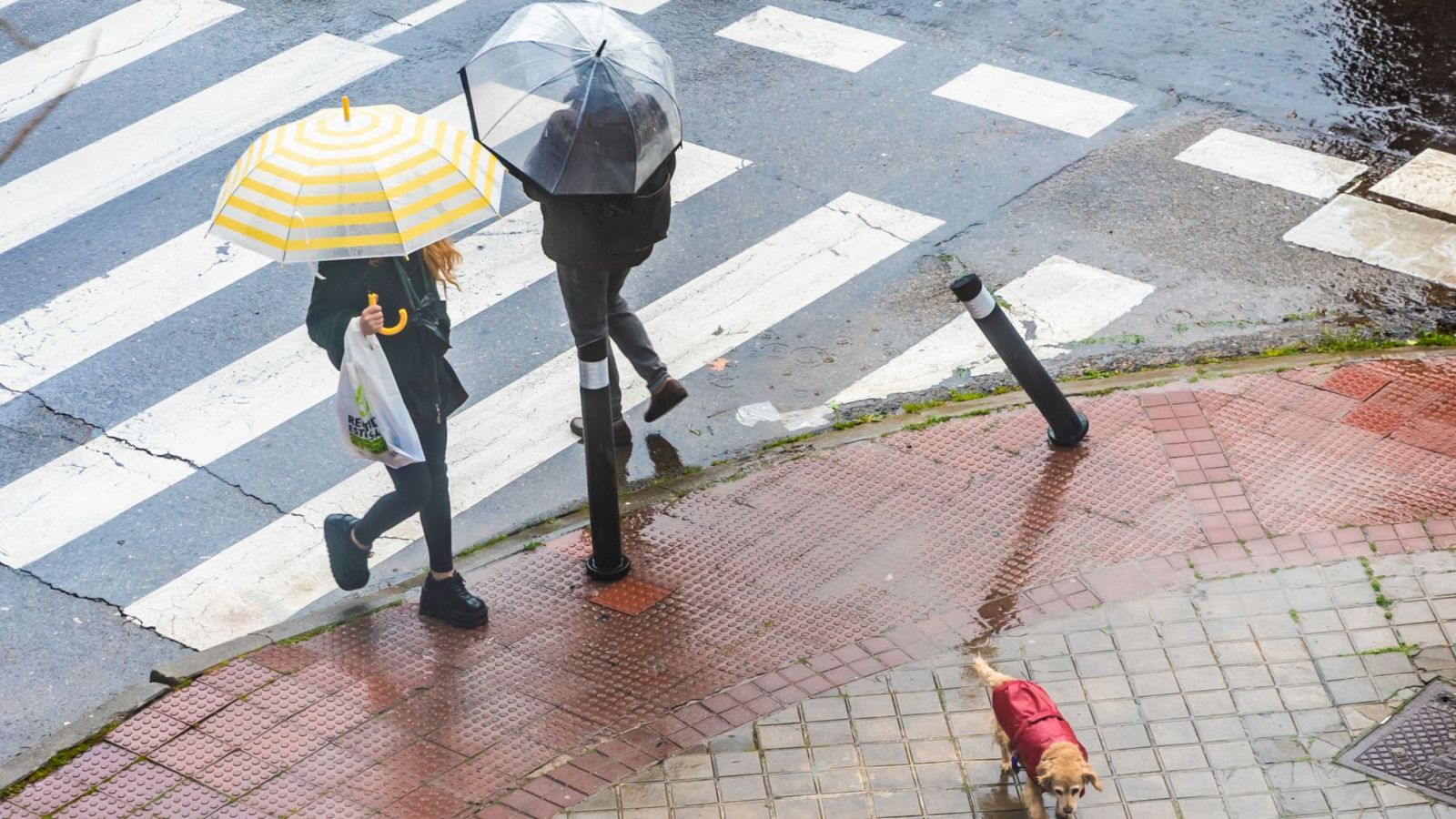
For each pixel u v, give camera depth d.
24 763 8.19
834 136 14.80
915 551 9.62
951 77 15.68
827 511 10.09
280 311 12.81
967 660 8.55
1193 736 7.89
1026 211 13.59
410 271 8.35
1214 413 10.78
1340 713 7.98
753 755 7.93
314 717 8.45
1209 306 12.28
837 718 8.16
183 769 8.10
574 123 8.80
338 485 10.87
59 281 13.25
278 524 10.52
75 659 9.41
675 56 16.27
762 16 17.05
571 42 9.09
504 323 12.57
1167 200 13.60
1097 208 13.55
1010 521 9.83
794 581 9.41
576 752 8.09
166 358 12.27
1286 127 14.57
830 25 16.80
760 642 8.88
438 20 17.28
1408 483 9.88
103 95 16.02
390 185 7.85
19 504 10.75
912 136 14.74
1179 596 8.95
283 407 11.68
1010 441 10.68
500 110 9.04
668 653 8.84
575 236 9.21
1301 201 13.49
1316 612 8.71
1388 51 15.77
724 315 12.55
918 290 12.71
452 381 8.84
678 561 9.70
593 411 8.99
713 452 11.07
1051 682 8.32
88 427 11.53
